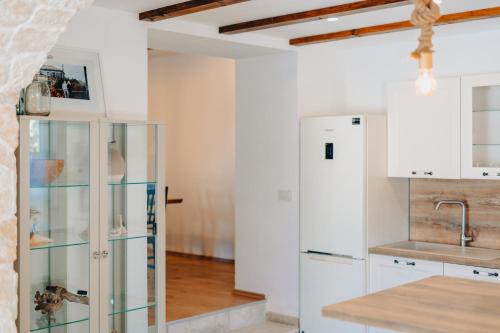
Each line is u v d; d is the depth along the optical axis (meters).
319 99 5.93
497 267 4.63
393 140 5.55
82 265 4.02
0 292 2.55
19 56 2.44
